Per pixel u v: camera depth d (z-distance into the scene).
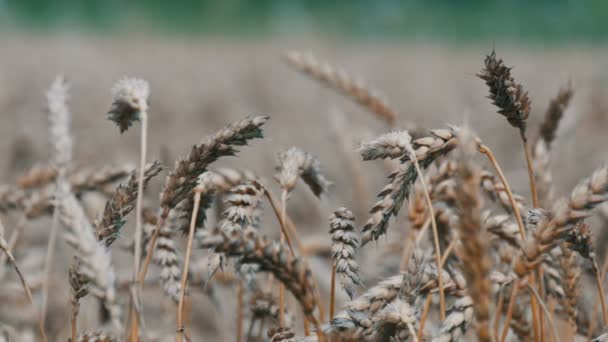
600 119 5.33
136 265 1.75
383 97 2.42
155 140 5.14
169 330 2.24
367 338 1.76
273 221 3.32
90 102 6.61
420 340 1.79
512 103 1.84
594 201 1.71
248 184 1.87
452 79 11.44
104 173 2.06
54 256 2.62
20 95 7.24
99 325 2.12
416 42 21.28
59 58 11.78
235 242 1.71
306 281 1.74
